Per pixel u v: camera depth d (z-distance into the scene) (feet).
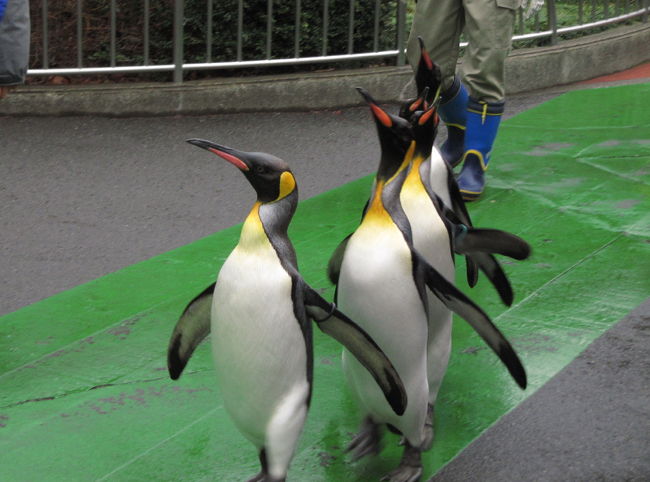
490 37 18.45
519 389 12.70
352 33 27.40
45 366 13.60
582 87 29.22
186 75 27.76
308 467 11.02
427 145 10.70
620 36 31.12
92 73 25.89
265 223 8.98
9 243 17.97
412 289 9.43
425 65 13.66
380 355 9.08
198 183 21.29
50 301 15.72
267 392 9.20
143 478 10.91
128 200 20.21
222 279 9.12
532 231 18.02
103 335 14.51
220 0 26.58
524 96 28.40
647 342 13.88
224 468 11.07
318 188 20.98
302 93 26.76
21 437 11.82
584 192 19.99
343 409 12.31
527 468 10.99
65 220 19.10
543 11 33.76
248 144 23.85
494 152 22.81
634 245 17.26
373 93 27.37
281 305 8.90
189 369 13.48
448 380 12.97
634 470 10.92
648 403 12.34
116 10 26.84
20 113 25.29
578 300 15.20
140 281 16.46
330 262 10.70
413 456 10.57
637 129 24.36
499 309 14.94
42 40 26.37
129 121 25.46
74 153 22.98
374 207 9.55
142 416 12.26
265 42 27.37
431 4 18.66
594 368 13.19
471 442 11.52
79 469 11.14
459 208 12.58
